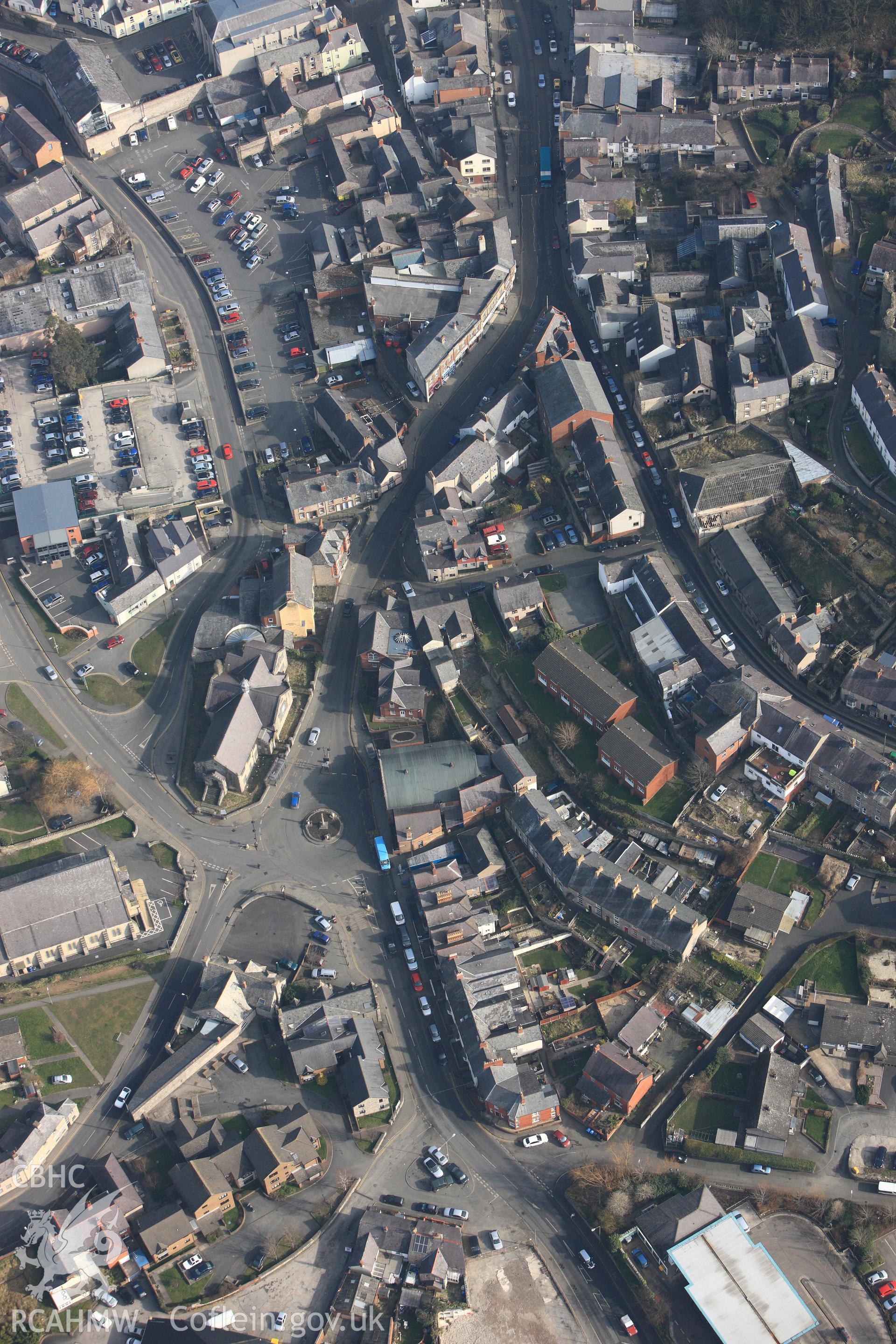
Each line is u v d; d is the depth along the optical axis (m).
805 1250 193.00
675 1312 188.12
